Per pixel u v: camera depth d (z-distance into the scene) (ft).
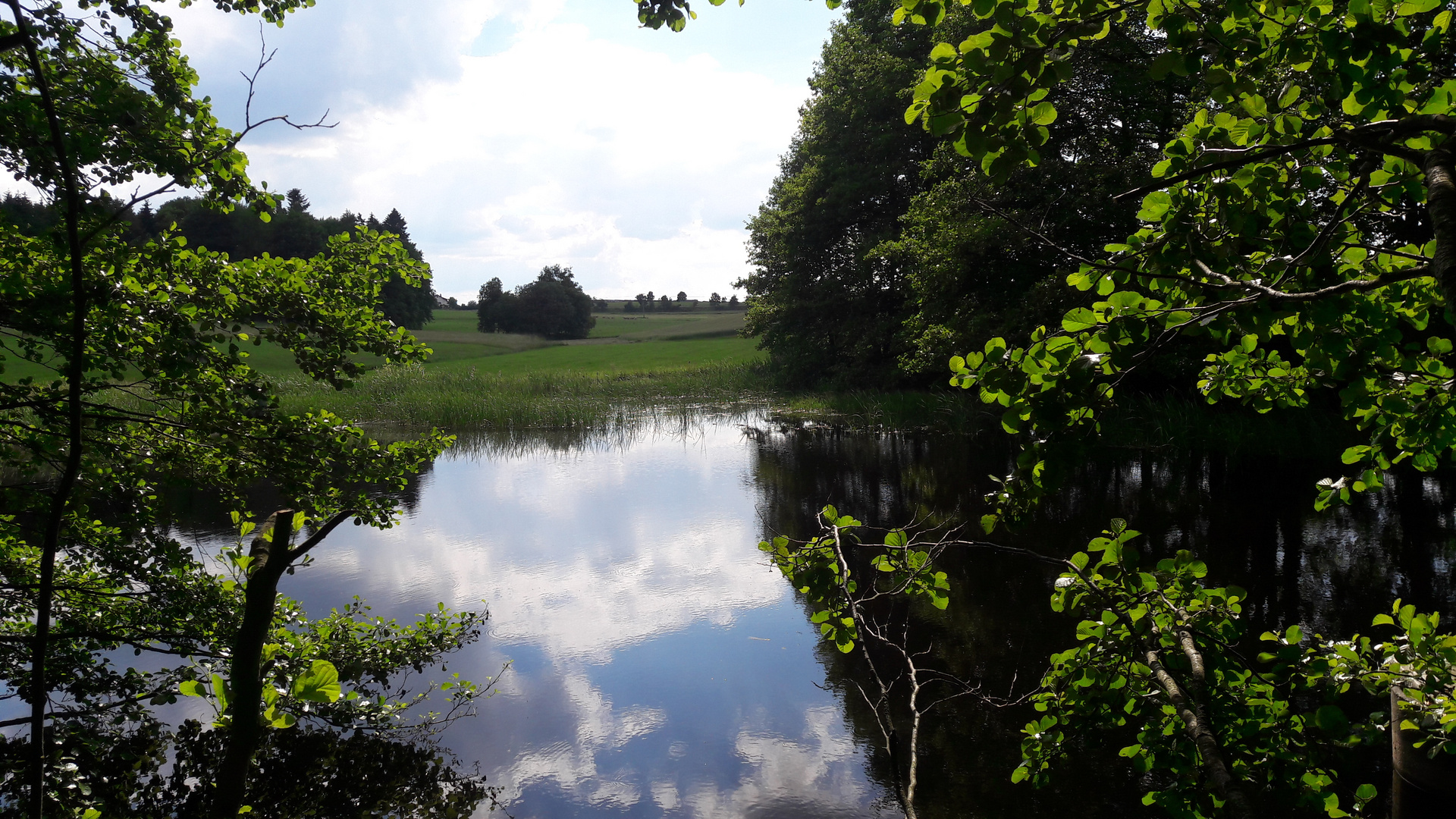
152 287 13.78
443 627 24.03
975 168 62.08
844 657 22.57
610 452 63.72
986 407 68.59
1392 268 7.68
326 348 15.47
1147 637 9.43
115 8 12.50
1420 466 8.75
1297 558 28.14
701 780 16.47
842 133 98.99
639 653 23.36
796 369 108.37
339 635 21.72
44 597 6.30
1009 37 5.57
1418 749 12.76
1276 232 7.30
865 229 102.89
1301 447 45.73
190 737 17.67
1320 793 9.16
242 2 13.55
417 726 18.90
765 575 30.89
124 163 12.35
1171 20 6.42
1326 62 6.48
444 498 46.52
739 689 20.84
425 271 16.89
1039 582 27.48
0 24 11.07
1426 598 23.77
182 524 36.63
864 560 31.12
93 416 14.01
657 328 301.84
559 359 176.04
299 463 16.01
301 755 17.33
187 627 18.33
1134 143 60.59
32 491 14.24
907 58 87.92
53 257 12.09
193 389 14.89
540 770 16.85
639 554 34.04
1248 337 7.89
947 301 67.46
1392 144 5.56
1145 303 6.32
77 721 17.04
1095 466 46.26
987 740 17.57
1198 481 41.29
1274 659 9.39
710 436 71.41
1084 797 15.15
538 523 39.93
